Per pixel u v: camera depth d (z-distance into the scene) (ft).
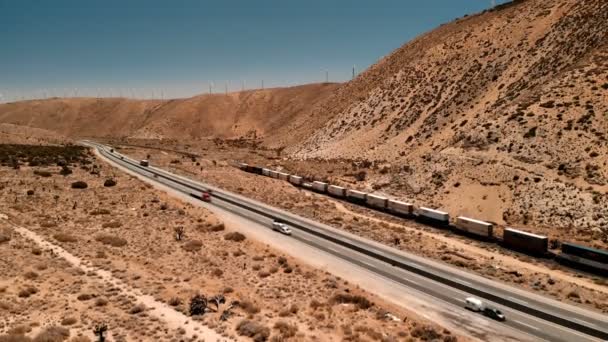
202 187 311.27
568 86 288.51
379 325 112.16
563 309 133.08
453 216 253.03
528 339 113.29
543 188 234.79
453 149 303.68
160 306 106.32
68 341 84.33
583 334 117.29
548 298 143.02
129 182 284.61
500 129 290.15
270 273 146.92
